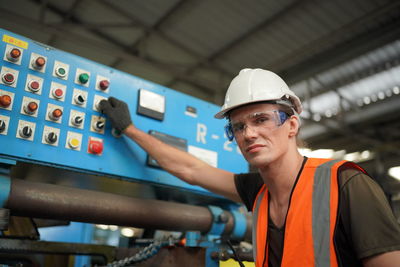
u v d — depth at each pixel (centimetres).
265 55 505
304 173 98
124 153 133
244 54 511
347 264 85
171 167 132
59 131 118
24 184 109
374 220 78
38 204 109
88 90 128
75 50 521
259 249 101
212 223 152
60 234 226
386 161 767
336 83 542
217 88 573
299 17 429
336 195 87
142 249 138
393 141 672
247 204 121
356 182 85
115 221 127
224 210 163
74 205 116
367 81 521
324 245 85
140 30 493
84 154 122
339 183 88
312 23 438
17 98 111
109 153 129
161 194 162
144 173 137
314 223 88
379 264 76
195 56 527
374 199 80
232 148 172
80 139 122
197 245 123
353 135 621
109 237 620
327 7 411
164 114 148
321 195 90
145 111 141
